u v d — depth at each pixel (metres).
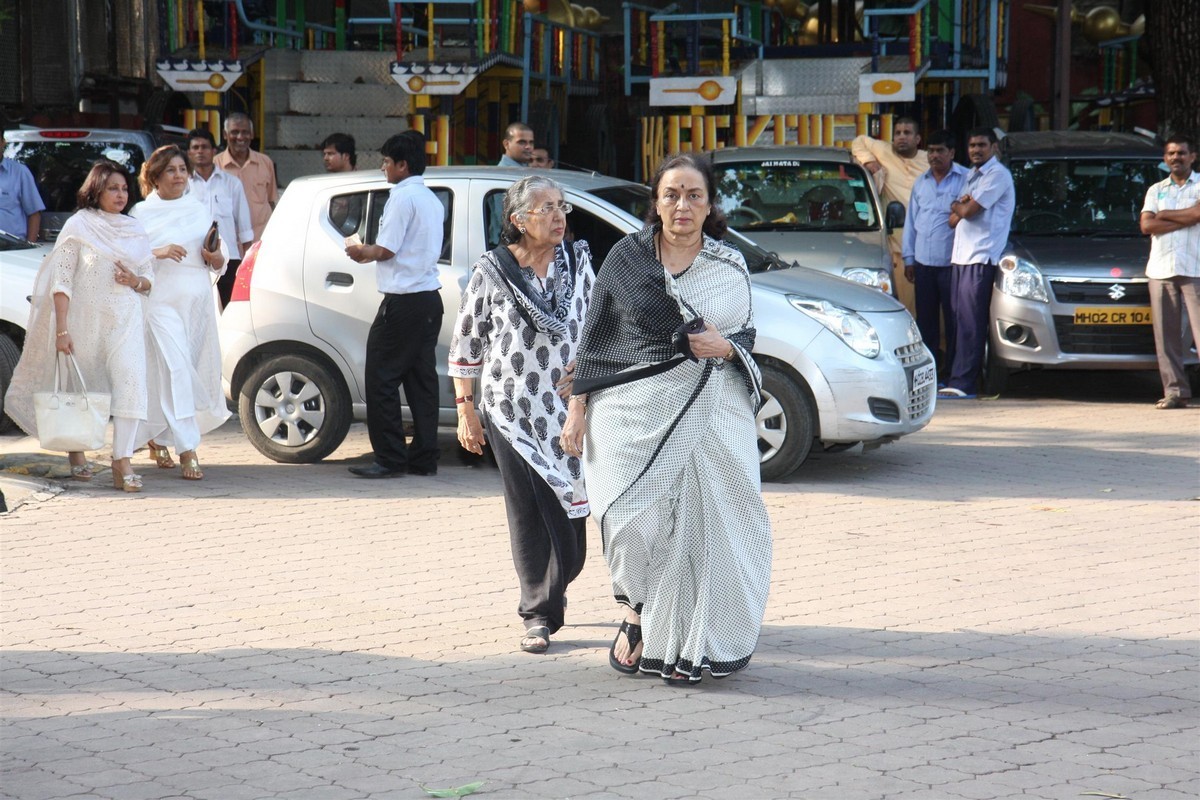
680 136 17.25
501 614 6.59
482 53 16.59
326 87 17.38
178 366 9.45
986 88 19.92
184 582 7.12
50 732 5.04
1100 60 25.22
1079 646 6.04
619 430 5.44
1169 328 12.46
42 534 8.10
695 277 5.36
